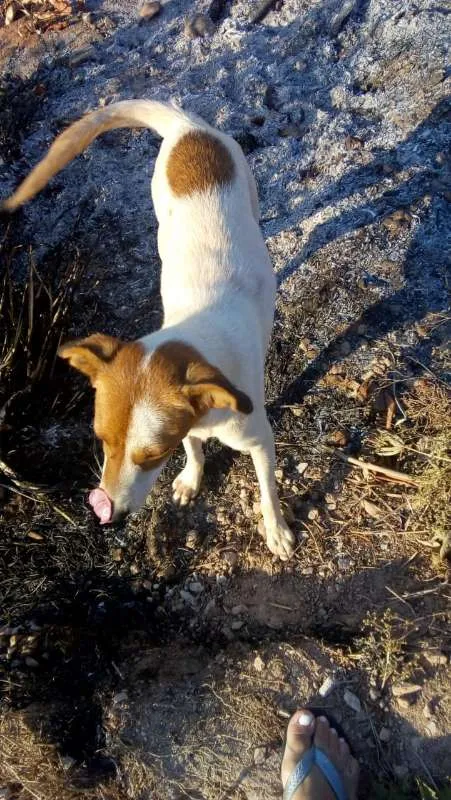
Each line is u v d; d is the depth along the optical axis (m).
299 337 1.00
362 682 0.76
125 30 1.33
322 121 1.17
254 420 0.73
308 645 0.79
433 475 0.85
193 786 0.73
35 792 0.75
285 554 0.85
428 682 0.75
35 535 0.90
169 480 0.92
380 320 0.98
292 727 0.74
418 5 1.25
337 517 0.87
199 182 0.85
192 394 0.63
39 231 1.15
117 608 0.85
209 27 1.30
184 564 0.87
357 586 0.82
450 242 1.02
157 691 0.79
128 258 1.11
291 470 0.91
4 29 1.37
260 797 0.72
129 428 0.62
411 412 0.92
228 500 0.90
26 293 1.01
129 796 0.74
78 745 0.77
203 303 0.77
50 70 1.31
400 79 1.18
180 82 1.25
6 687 0.80
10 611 0.85
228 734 0.75
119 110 0.93
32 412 0.97
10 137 1.23
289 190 1.13
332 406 0.94
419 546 0.83
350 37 1.26
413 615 0.79
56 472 0.94
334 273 1.02
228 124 1.19
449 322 0.97
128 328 1.06
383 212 1.05
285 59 1.25
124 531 0.89
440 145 1.10
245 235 0.84
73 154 0.91
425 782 0.71
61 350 0.67
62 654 0.82
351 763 0.73
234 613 0.83
